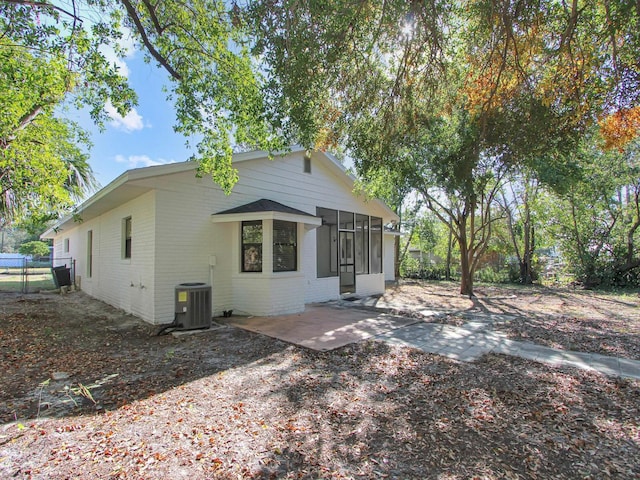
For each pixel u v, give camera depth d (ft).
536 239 56.24
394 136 20.48
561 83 15.58
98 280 35.17
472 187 30.30
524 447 8.64
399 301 34.71
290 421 9.93
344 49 15.33
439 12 14.43
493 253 64.08
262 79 20.31
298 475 7.52
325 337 19.27
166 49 20.03
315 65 14.98
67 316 25.71
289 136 20.16
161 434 9.12
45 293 41.11
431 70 17.72
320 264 34.32
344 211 37.35
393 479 7.39
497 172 29.76
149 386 12.45
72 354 16.25
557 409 10.71
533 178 39.99
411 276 67.10
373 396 11.68
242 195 27.32
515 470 7.71
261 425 9.68
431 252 76.64
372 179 28.14
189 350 16.96
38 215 27.09
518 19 14.17
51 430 9.29
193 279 24.17
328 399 11.43
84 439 8.84
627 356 16.11
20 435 9.01
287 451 8.43
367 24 15.11
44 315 25.89
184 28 19.52
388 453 8.38
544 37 15.30
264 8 13.89
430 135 28.27
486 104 17.84
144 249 23.72
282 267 26.53
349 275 37.88
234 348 17.31
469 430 9.47
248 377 13.39
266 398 11.48
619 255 46.78
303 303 27.73
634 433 9.32
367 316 25.77
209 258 24.95
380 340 18.84
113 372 13.85
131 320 23.82
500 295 40.27
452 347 17.56
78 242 45.16
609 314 27.35
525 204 51.29
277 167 30.14
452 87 18.89
